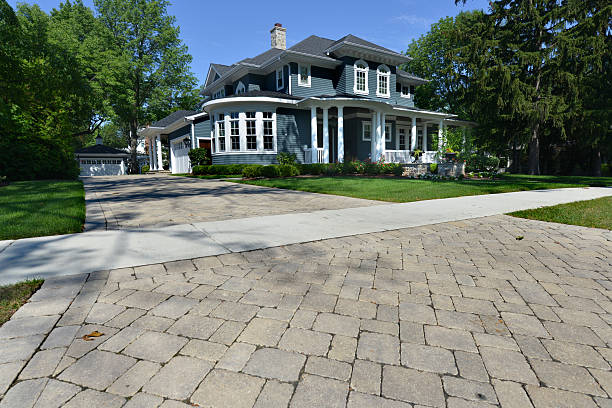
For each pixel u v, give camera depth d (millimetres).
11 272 2832
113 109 28906
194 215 5719
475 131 24812
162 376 1531
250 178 14469
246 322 2059
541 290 2623
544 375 1576
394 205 6832
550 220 5379
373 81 19953
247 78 20203
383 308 2285
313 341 1855
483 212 6008
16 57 13844
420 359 1697
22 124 13945
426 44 32375
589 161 23625
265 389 1452
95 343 1792
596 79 19453
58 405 1332
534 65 18844
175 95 34094
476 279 2857
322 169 15953
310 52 18234
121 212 6031
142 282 2689
